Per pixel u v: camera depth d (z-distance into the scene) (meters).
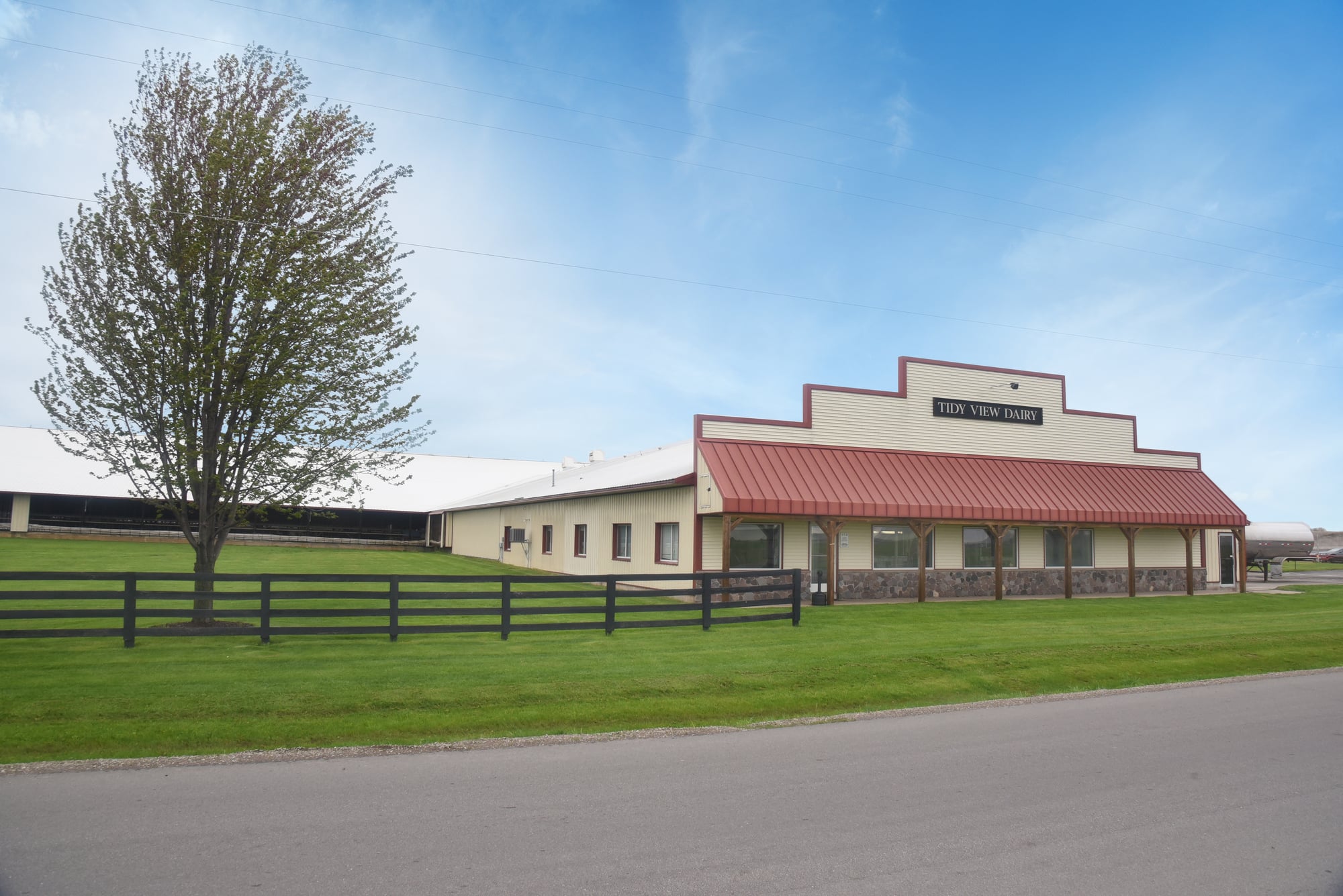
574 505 31.42
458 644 14.22
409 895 5.06
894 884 5.29
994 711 11.09
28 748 8.52
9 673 11.03
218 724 9.34
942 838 6.15
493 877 5.35
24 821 6.38
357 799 7.00
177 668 11.57
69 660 11.98
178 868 5.45
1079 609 21.62
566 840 6.03
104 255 14.34
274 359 14.48
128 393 14.35
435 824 6.37
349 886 5.18
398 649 13.52
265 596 13.77
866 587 24.00
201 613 13.46
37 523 45.44
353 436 15.37
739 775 7.82
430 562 38.78
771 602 17.19
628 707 10.70
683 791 7.28
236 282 14.63
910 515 22.70
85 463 48.12
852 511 21.95
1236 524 27.73
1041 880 5.39
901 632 16.67
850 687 12.09
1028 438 27.03
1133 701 11.77
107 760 8.12
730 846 5.93
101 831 6.16
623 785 7.46
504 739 9.23
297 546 50.66
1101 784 7.57
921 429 25.44
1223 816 6.70
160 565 29.62
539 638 15.12
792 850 5.86
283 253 14.83
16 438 49.28
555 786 7.43
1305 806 6.98
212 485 15.09
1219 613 21.47
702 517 22.30
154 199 14.58
